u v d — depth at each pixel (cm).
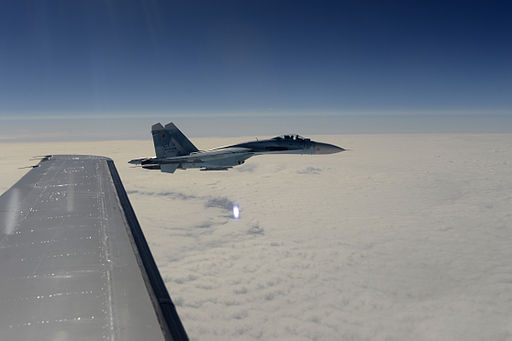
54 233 585
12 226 623
